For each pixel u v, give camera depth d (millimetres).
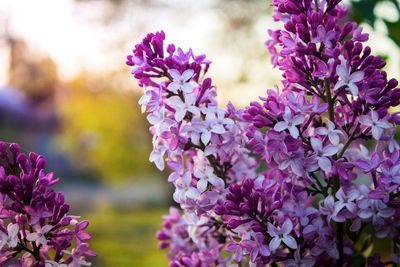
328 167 326
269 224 326
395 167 326
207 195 342
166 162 385
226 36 2498
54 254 347
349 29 346
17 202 323
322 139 341
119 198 4141
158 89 355
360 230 345
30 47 4676
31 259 330
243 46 2420
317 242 332
